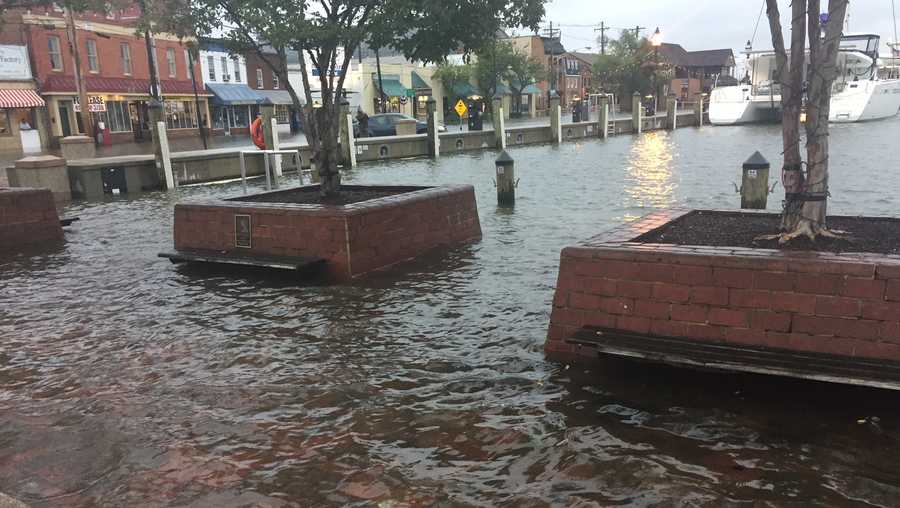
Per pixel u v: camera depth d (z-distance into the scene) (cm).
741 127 5034
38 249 1013
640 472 337
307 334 573
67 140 2114
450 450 367
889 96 4816
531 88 7350
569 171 2045
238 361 513
